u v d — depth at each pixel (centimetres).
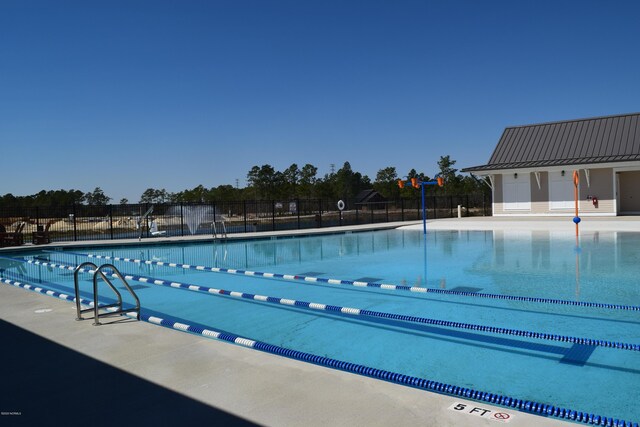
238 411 302
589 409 370
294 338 582
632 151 2405
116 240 1883
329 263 1267
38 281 1065
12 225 2662
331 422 283
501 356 494
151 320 594
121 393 338
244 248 1703
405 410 298
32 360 416
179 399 324
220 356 418
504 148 2836
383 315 662
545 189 2570
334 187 8788
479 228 2131
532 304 729
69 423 293
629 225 1872
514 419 282
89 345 459
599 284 870
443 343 544
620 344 508
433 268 1116
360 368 412
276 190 7350
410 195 6750
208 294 877
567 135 2694
